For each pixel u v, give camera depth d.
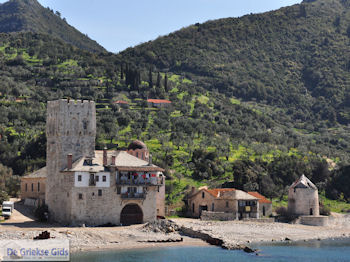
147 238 100.81
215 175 176.00
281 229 124.44
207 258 85.50
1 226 104.12
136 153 143.12
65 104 115.81
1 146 192.50
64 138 115.06
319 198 171.38
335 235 122.38
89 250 88.81
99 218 111.50
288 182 179.75
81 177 110.38
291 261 86.50
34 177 134.12
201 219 129.88
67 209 110.50
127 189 115.19
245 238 108.88
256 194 147.38
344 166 185.25
